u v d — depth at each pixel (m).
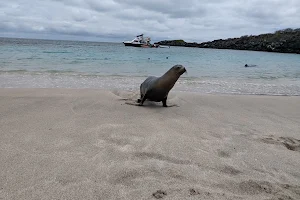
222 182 2.47
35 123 3.82
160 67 15.97
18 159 2.64
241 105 6.16
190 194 2.21
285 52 77.25
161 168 2.64
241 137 3.81
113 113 4.70
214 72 15.01
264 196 2.27
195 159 2.92
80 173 2.44
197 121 4.53
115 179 2.38
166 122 4.34
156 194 2.18
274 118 5.07
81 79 9.36
